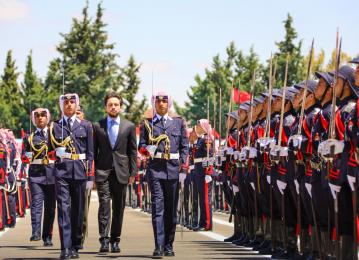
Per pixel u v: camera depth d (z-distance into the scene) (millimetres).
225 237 22781
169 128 17719
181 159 17828
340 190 13508
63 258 16781
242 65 114125
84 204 17312
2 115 112625
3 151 25562
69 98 17203
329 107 14289
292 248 16266
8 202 27203
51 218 20359
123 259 16734
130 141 18297
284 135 15945
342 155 13195
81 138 17281
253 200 18875
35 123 21312
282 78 95875
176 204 17547
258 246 18156
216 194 38750
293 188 15586
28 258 17328
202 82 113312
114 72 112375
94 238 22531
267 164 17031
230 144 20188
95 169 18094
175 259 16625
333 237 14297
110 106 18078
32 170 21297
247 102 19609
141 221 31422
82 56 109750
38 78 114625
